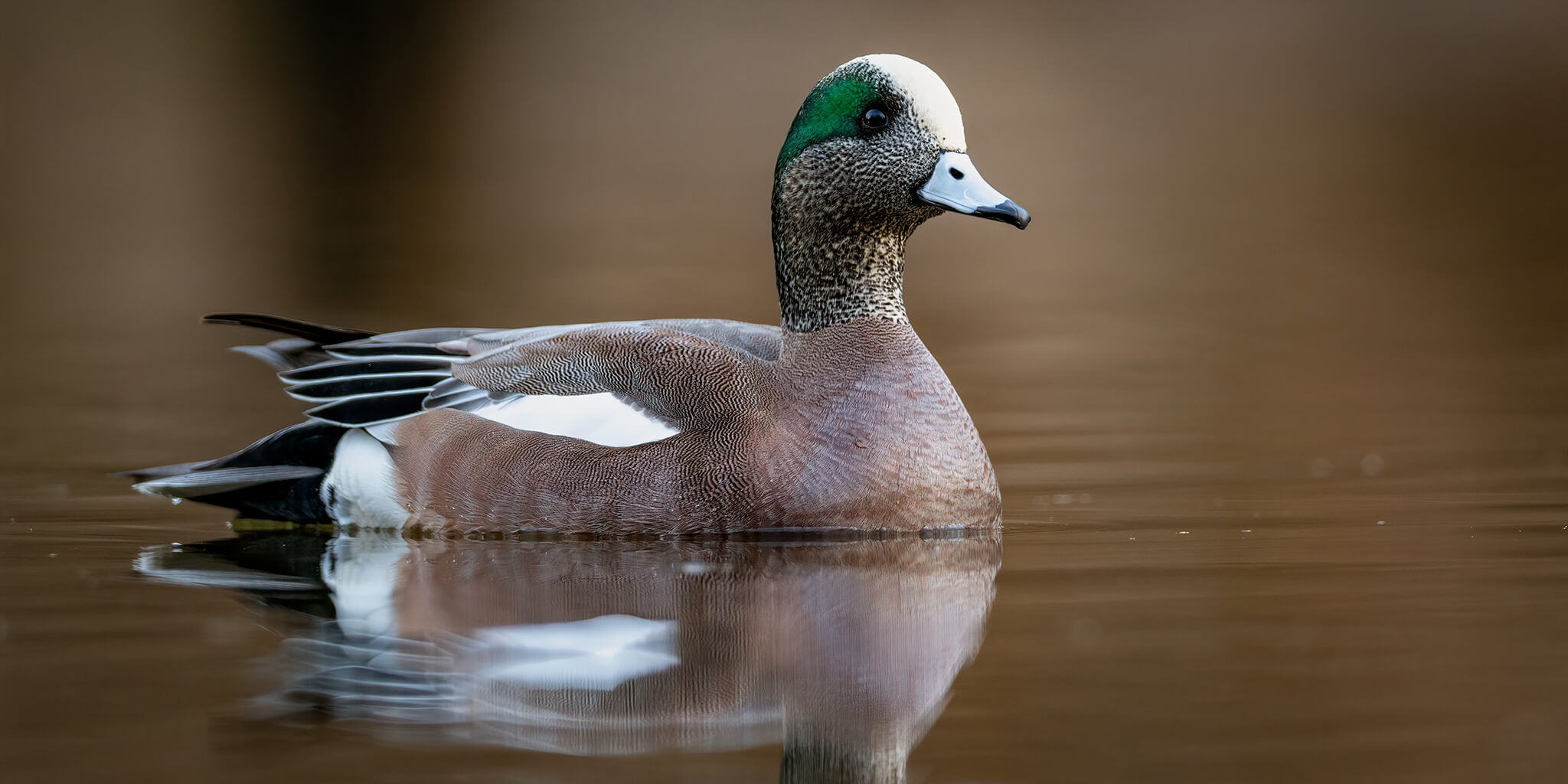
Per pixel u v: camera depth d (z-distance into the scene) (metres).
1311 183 31.19
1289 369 18.67
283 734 7.32
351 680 8.09
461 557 10.87
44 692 7.86
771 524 11.33
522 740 7.31
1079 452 14.85
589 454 11.48
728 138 36.22
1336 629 8.80
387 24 41.56
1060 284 24.31
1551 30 42.62
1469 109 36.88
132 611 9.38
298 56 41.03
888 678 8.15
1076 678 8.09
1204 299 23.00
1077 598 9.66
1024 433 15.77
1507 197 29.52
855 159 11.99
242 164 33.56
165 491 11.90
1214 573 10.25
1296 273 24.47
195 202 30.19
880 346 11.83
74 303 22.94
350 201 30.75
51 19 40.69
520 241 27.00
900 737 7.30
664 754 7.15
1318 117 36.72
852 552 10.98
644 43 42.47
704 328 12.86
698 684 8.07
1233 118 36.69
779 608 9.46
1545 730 7.17
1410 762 6.82
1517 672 7.97
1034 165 32.25
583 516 11.45
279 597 9.71
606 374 11.84
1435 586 9.73
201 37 40.69
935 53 39.78
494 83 40.69
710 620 9.19
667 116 37.91
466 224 28.78
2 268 25.14
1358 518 11.88
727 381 11.68
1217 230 27.73
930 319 22.00
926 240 28.88
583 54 41.88
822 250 12.12
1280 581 9.98
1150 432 15.72
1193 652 8.45
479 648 8.66
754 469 11.29
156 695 7.83
